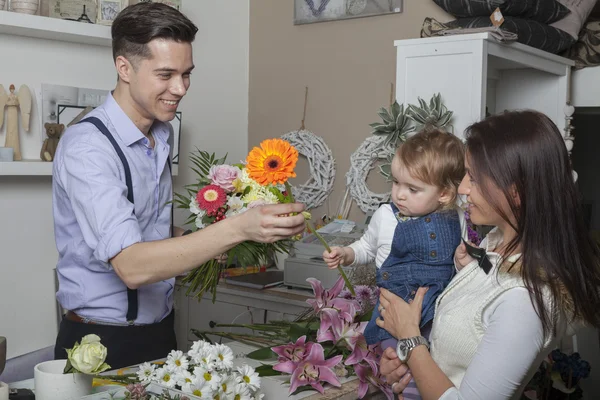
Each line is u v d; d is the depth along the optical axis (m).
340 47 3.59
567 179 1.40
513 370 1.36
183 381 1.48
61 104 3.06
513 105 3.47
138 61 1.86
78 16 3.01
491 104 3.50
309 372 1.75
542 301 1.35
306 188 3.69
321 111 3.67
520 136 1.41
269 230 1.59
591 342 3.48
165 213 2.16
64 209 1.94
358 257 2.08
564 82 3.32
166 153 2.12
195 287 1.94
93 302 1.95
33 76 3.00
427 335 1.89
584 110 3.61
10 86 2.89
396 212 2.04
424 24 3.02
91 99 3.18
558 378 2.93
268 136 3.88
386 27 3.43
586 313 1.39
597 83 3.36
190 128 3.63
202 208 1.75
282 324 2.17
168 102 1.92
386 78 3.44
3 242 2.95
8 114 2.89
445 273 1.92
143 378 1.51
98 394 1.43
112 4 3.10
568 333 1.52
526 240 1.39
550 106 3.36
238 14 3.86
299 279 3.06
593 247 1.45
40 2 2.97
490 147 1.43
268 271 3.42
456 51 2.76
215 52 3.74
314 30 3.68
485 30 2.72
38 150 3.03
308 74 3.71
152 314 2.03
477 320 1.44
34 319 3.07
